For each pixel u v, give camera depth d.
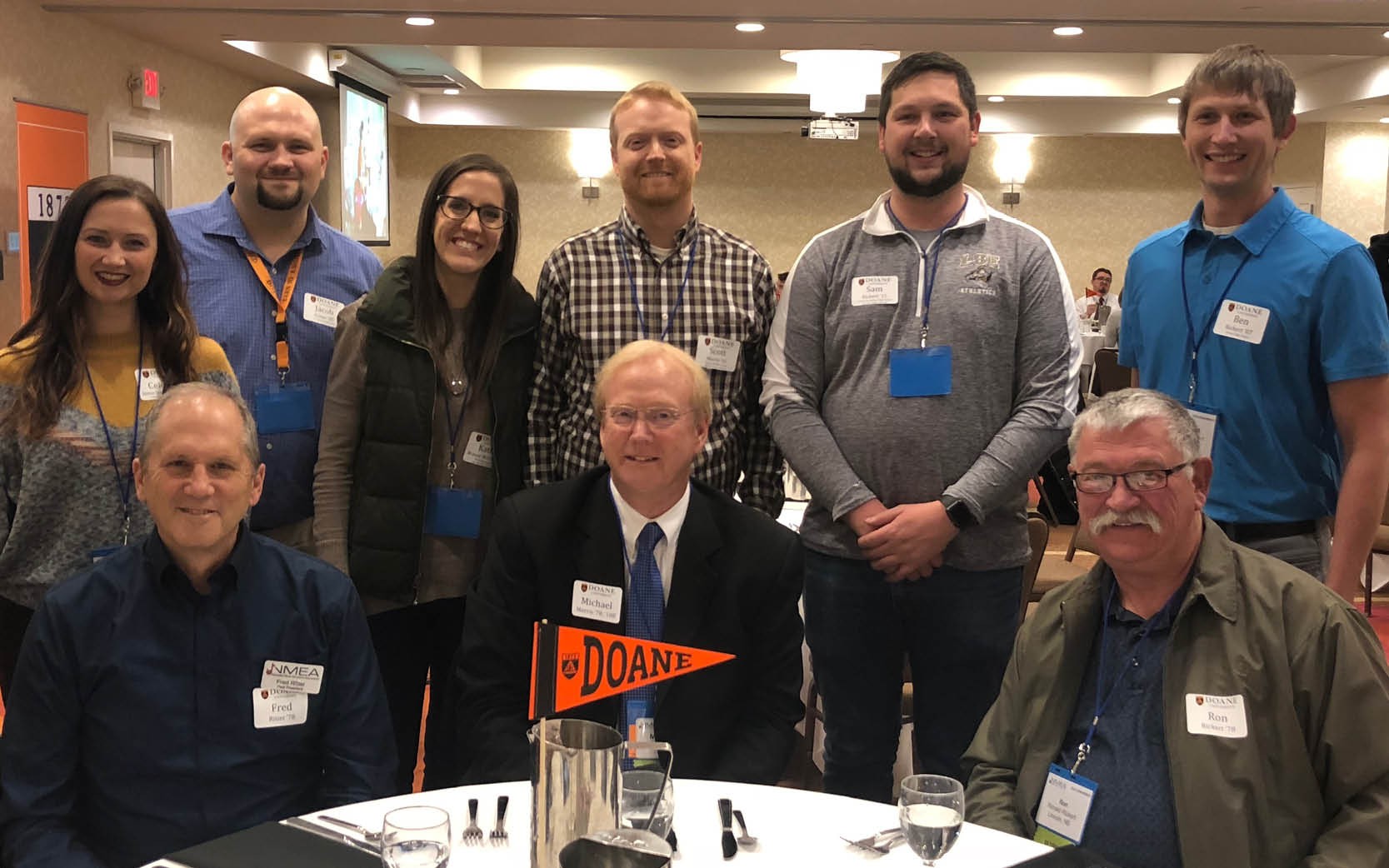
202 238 2.83
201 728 1.88
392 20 6.51
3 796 1.84
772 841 1.57
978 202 2.55
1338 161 12.04
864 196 12.84
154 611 1.88
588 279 2.64
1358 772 1.65
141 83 6.89
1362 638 1.71
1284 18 6.47
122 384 2.38
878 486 2.47
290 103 2.86
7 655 2.34
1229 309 2.37
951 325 2.43
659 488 2.10
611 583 2.12
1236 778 1.67
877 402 2.46
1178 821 1.69
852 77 8.81
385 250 10.86
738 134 12.81
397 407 2.53
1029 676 1.95
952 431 2.42
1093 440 1.81
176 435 1.84
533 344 2.68
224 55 7.64
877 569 2.43
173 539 1.86
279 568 1.97
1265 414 2.35
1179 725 1.72
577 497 2.18
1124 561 1.79
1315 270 2.29
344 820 1.61
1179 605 1.81
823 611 2.57
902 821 1.47
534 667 1.73
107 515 2.33
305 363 2.90
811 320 2.57
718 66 10.77
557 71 10.88
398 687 2.66
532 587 2.16
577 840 1.21
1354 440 2.30
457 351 2.60
